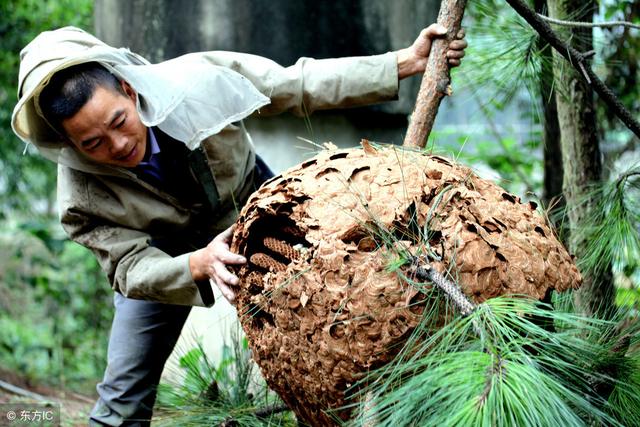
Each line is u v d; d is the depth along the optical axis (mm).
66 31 2982
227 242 2688
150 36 5465
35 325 8227
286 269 2410
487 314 2078
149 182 3127
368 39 5371
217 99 3008
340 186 2434
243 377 3246
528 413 1843
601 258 3199
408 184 2414
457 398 1963
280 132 5477
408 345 2221
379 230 2338
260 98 3096
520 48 3494
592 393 2291
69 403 5684
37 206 9586
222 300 5051
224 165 3217
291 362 2432
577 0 3594
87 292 8141
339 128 5500
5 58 7734
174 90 2895
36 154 7949
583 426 1959
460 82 4535
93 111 2725
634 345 2604
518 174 5867
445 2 3086
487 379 1911
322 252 2318
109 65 2836
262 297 2445
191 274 2766
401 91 5520
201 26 5348
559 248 2486
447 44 3057
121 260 3043
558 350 2205
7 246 8867
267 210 2480
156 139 3100
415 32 5578
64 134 2850
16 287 8289
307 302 2332
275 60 5305
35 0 8039
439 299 2238
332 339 2307
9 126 7746
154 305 3447
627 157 4977
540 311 2102
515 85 3715
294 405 2615
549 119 4594
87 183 3082
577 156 3682
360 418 2256
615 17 4922
